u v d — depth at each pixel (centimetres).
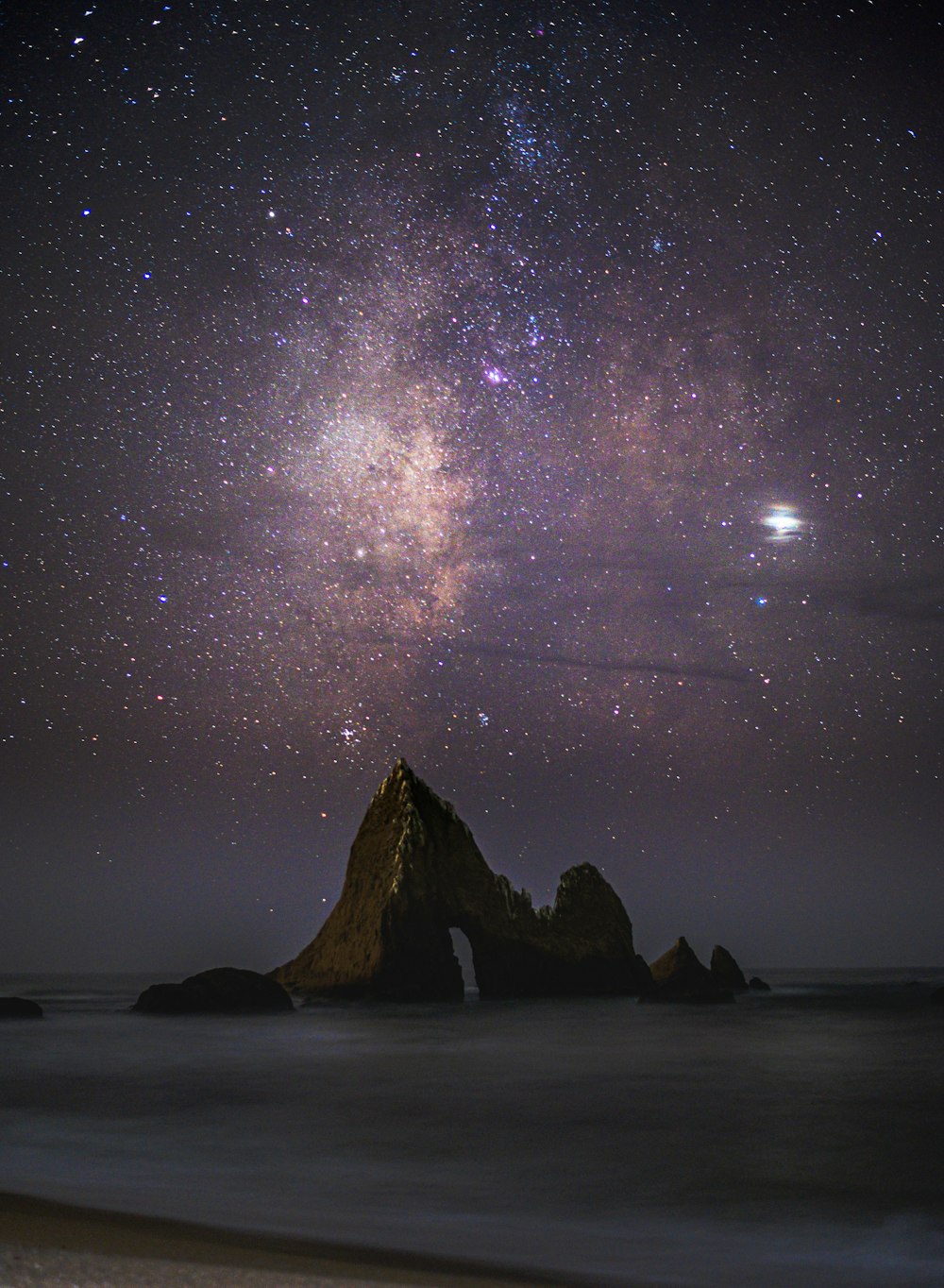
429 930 3488
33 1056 2061
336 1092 1620
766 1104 1527
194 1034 2469
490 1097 1580
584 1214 913
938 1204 954
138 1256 652
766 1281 705
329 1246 743
